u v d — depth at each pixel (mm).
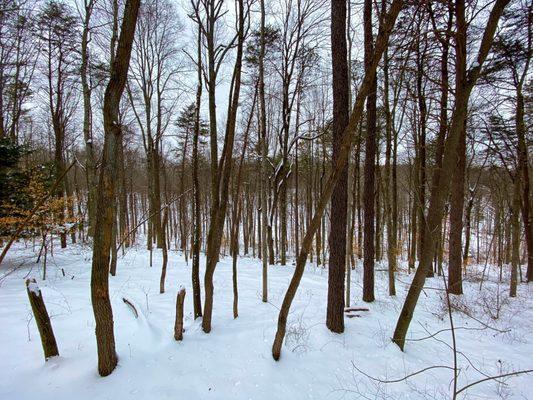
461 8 4762
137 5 3051
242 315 5723
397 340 5137
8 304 5570
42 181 9211
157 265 11539
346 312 6438
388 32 3436
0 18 7352
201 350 4176
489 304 7953
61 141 17172
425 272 4859
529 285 11461
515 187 9828
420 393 3959
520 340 5922
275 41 14250
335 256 5391
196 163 5465
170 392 3197
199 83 5500
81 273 9172
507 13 9312
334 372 4180
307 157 18766
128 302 5562
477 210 23250
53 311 5254
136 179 32562
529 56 9375
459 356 5188
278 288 8461
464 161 9656
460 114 4711
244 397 3352
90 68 11625
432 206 4863
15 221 8281
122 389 3123
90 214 11898
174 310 5738
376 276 11922
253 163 19562
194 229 5312
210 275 4691
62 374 3230
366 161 7992
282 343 4473
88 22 10039
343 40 5379
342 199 5402
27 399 2859
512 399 4035
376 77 7871
